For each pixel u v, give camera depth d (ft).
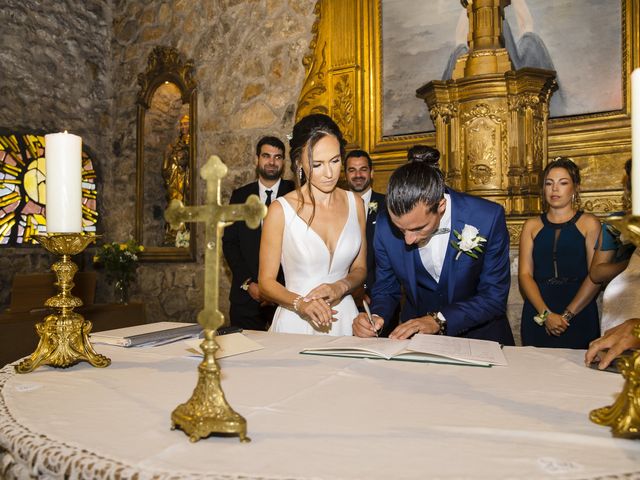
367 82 14.62
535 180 11.64
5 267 16.52
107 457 2.93
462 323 6.53
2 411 3.79
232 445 3.10
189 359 5.43
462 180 12.28
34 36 17.66
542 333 9.65
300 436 3.23
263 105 16.34
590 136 12.10
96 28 19.44
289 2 16.02
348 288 7.25
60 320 5.12
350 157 11.62
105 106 19.54
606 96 12.01
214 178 3.24
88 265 18.89
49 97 17.99
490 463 2.83
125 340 5.98
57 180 5.02
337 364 5.07
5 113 16.80
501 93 11.91
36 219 17.29
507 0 13.01
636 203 2.98
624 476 2.64
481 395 4.06
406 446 3.07
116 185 19.49
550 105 12.59
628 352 4.81
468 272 6.97
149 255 18.21
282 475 2.68
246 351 5.64
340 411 3.70
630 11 11.71
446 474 2.69
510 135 11.89
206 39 17.48
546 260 9.80
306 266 7.57
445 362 5.08
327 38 15.14
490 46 12.35
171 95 18.86
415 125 14.02
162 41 18.51
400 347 5.51
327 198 7.68
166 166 18.74
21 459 3.23
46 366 5.16
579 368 4.84
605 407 3.48
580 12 12.28
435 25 13.82
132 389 4.34
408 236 6.10
